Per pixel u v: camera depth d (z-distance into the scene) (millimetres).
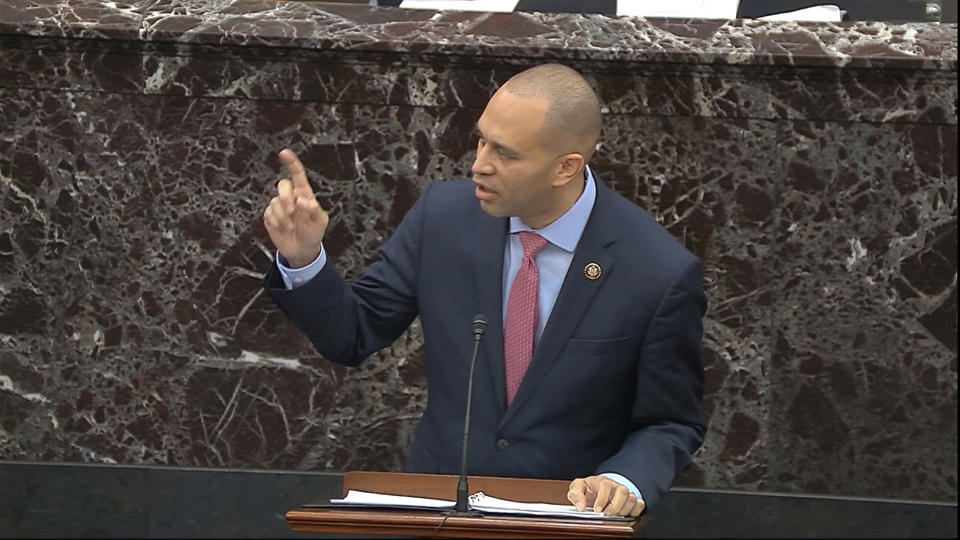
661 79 12469
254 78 12625
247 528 12789
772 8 15781
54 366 13062
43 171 12805
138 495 13008
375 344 9219
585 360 8773
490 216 9016
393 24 12609
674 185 12672
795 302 12797
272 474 13102
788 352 12859
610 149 12633
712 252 12773
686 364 8828
